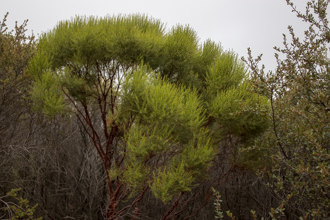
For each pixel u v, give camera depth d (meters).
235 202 4.52
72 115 4.35
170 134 3.15
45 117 4.18
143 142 2.87
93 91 3.63
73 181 4.36
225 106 3.35
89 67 3.65
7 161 3.76
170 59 3.80
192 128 3.13
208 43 4.46
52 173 4.53
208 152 3.16
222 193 4.61
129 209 4.20
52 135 4.35
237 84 3.79
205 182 4.28
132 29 3.70
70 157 4.50
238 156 3.88
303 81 2.50
